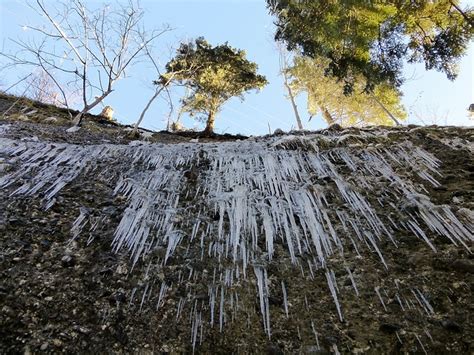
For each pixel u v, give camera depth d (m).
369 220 2.51
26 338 1.68
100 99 6.14
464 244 2.19
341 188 2.88
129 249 2.30
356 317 1.84
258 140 4.30
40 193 2.80
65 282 2.01
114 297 1.96
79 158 3.50
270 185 2.99
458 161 3.16
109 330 1.78
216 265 2.21
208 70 11.46
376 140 3.64
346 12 8.66
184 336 1.79
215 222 2.60
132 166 3.42
